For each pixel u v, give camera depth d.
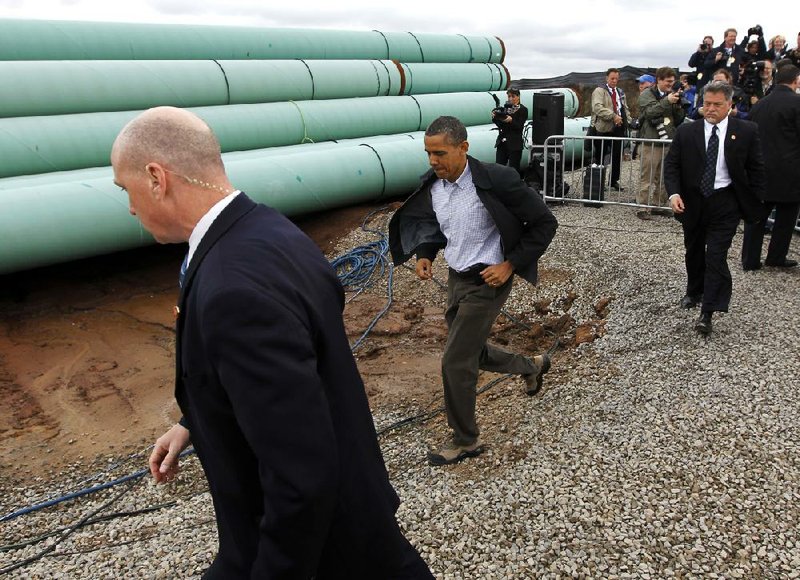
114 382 5.90
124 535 3.72
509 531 3.24
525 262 3.45
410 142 10.38
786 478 3.40
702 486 3.39
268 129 9.72
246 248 1.48
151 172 1.54
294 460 1.35
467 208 3.53
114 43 9.42
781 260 6.50
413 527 3.35
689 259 5.39
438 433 4.43
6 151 7.35
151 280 7.94
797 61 9.44
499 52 15.48
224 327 1.36
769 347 4.81
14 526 3.98
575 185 10.74
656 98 8.75
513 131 9.73
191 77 9.20
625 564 2.95
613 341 5.29
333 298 1.62
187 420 1.69
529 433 4.09
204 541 3.48
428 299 7.12
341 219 9.54
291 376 1.36
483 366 4.01
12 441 5.04
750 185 4.91
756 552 2.95
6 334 6.70
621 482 3.50
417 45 13.73
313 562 1.45
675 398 4.25
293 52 11.70
